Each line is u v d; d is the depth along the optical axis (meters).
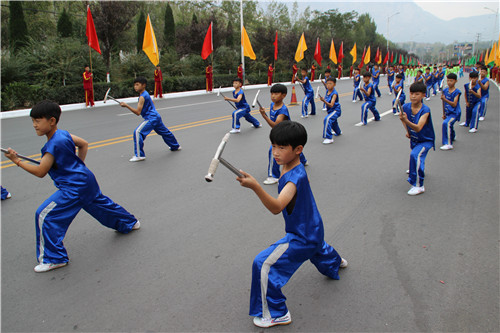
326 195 5.02
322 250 2.88
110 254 3.57
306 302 2.78
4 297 2.93
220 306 2.77
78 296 2.93
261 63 30.03
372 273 3.14
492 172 5.86
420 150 4.89
